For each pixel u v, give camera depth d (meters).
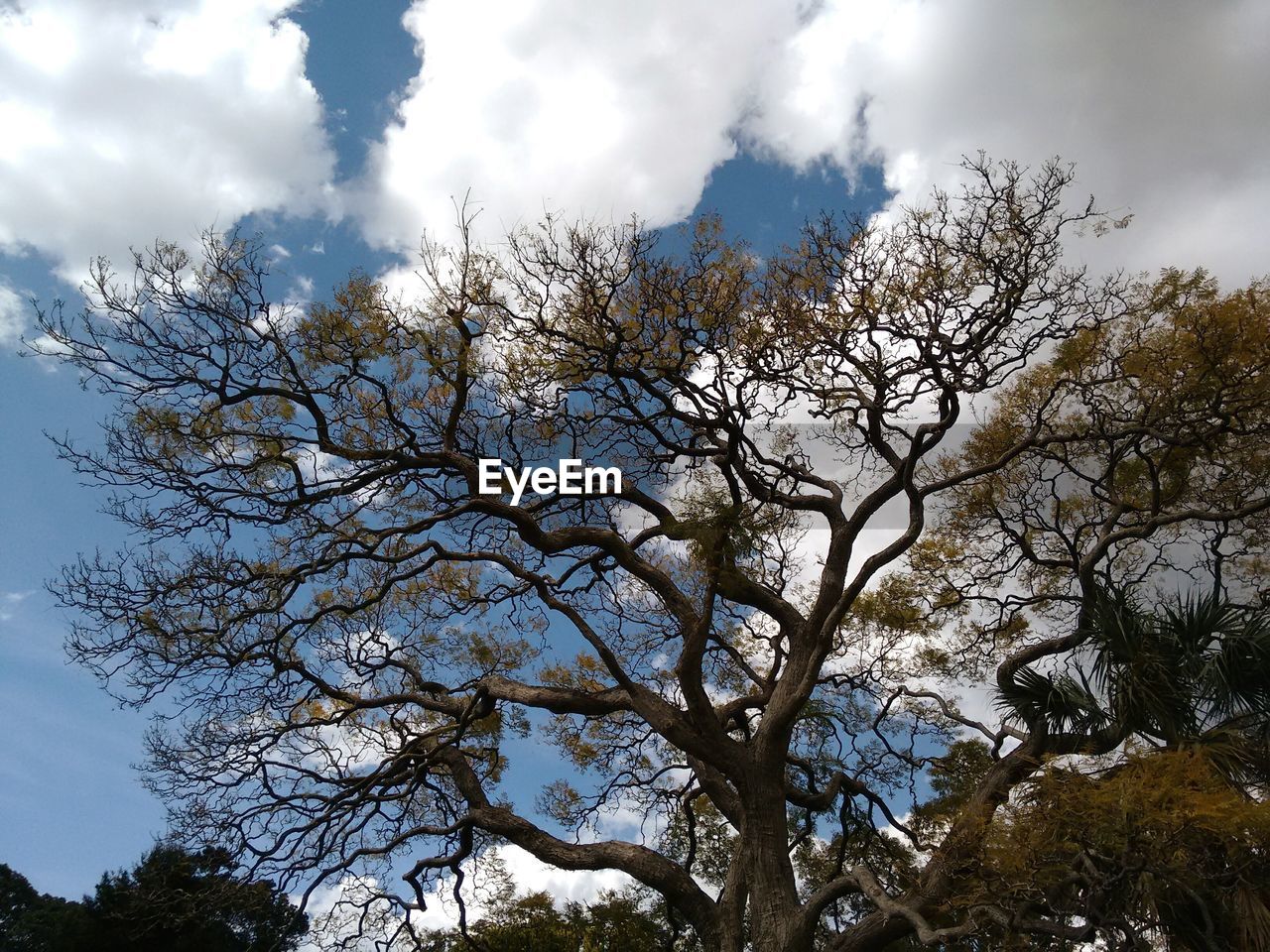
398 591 17.25
